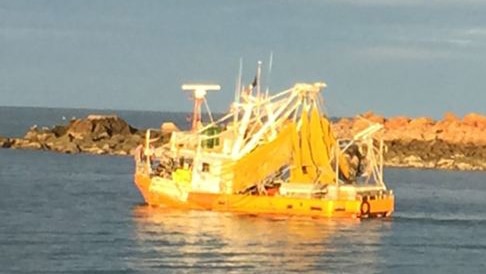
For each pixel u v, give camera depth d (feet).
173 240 385.09
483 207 608.19
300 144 462.19
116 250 361.10
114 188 643.45
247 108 471.21
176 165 476.54
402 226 454.81
